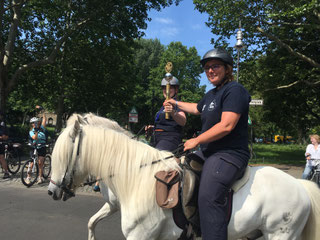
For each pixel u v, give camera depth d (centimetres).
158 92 3491
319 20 1089
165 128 301
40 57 1343
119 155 196
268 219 186
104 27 1327
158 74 3659
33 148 704
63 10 1250
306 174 715
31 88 1523
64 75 1611
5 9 1075
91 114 243
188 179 183
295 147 3077
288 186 193
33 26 1336
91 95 1767
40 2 1228
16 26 1170
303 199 193
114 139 200
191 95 3434
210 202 171
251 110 2762
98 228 396
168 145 292
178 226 185
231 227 180
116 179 193
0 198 546
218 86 200
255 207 181
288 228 188
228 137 183
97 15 1270
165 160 194
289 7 1052
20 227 391
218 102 183
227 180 174
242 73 1423
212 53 192
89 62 1642
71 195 204
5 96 1154
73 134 196
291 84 1391
